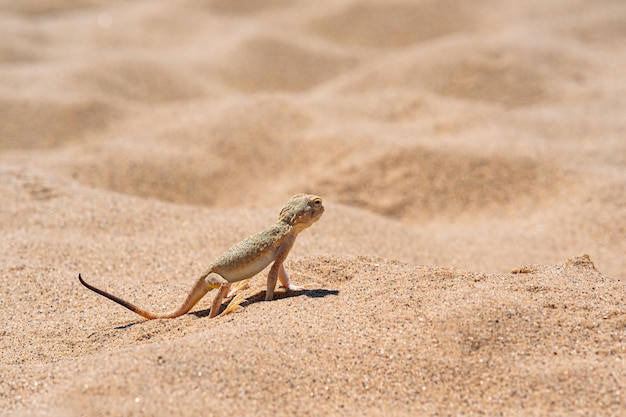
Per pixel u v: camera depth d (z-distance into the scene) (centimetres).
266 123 2458
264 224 1551
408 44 3869
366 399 748
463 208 1977
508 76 2938
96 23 4069
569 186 1970
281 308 927
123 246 1441
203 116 2562
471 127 2409
